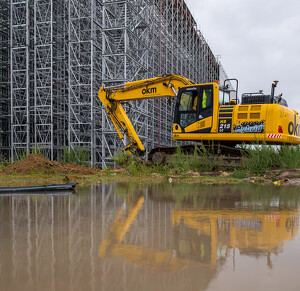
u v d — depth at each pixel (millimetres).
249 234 2631
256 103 10766
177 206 4148
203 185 7043
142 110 23547
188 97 11281
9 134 28000
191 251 2139
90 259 1963
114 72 23703
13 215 3514
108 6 22594
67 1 26422
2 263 1884
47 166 10000
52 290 1499
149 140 25156
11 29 24516
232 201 4617
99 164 24000
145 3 24828
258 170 9602
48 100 27438
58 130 26969
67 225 2982
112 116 13484
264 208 4008
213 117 10719
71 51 24031
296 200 4723
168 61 34125
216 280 1615
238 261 1927
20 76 26375
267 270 1771
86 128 25703
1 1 27312
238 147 11578
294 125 10812
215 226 2939
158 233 2656
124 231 2736
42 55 25500
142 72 24203
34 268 1798
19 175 9109
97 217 3385
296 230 2785
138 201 4590
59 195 5309
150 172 10109
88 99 25781
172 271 1739
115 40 23500
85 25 25562
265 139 10047
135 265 1847
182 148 11852
